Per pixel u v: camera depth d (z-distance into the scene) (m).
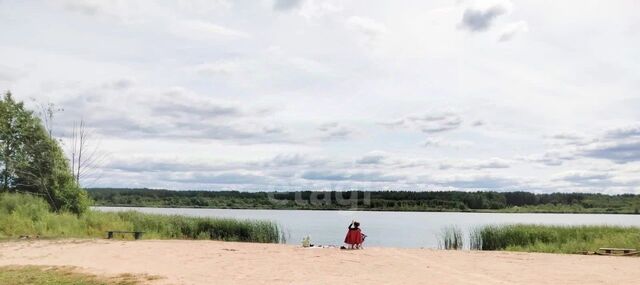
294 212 117.31
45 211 28.73
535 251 23.95
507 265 16.81
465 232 46.62
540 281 13.52
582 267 16.30
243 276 13.88
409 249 21.91
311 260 17.44
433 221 83.06
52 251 18.89
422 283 13.09
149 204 115.81
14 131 33.09
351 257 18.55
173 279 13.30
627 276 14.41
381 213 137.38
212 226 32.03
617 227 29.72
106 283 12.77
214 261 16.78
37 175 32.88
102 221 29.25
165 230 30.28
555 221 75.38
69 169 34.53
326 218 86.88
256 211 119.00
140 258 17.25
